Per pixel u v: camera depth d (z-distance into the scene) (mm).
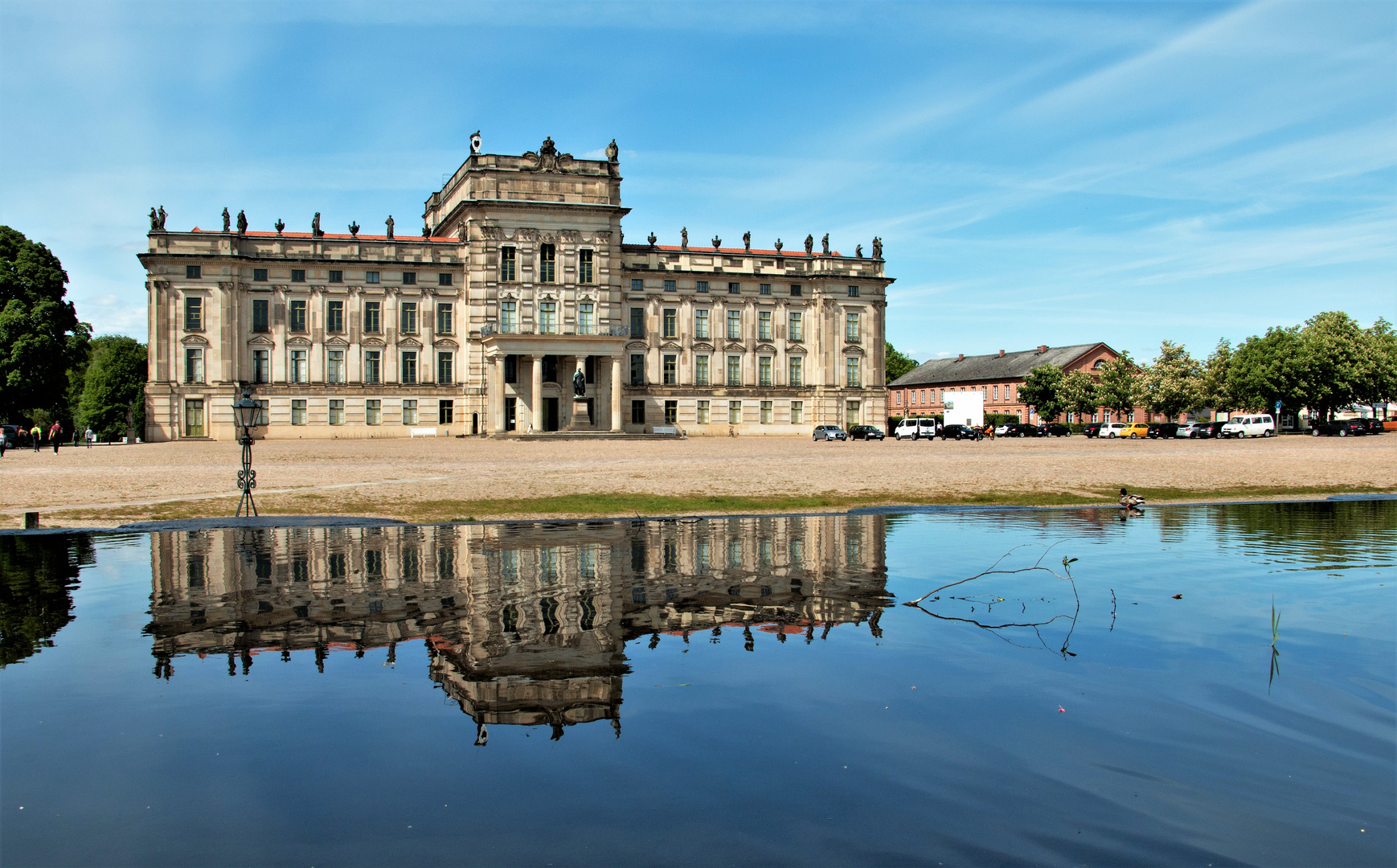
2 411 101250
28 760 11352
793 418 127438
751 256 125875
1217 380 148125
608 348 111812
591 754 11594
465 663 15078
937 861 9203
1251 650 15930
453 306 114500
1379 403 169125
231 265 107125
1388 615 18531
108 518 33750
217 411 106562
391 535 30000
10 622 17641
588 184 115562
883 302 129750
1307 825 9953
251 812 10094
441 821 9922
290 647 15992
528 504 37969
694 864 9109
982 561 24969
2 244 100812
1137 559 25250
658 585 21438
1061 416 168750
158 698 13414
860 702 13352
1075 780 10977
